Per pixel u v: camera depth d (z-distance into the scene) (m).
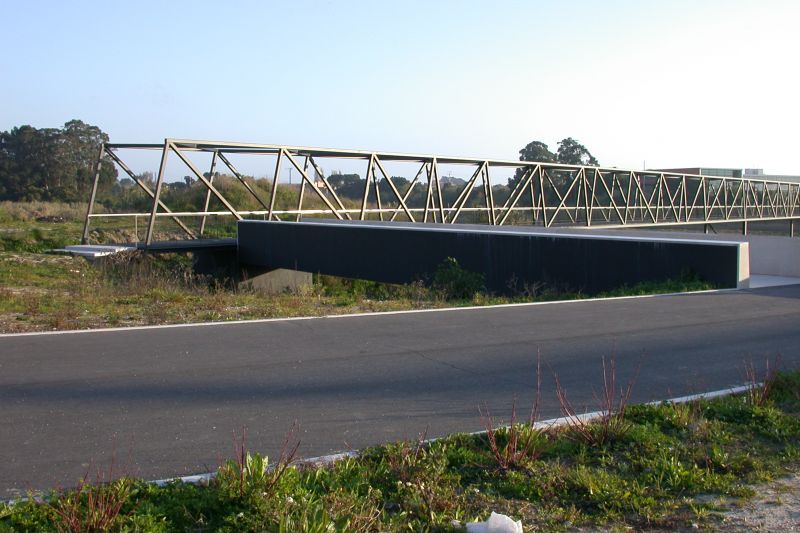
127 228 35.44
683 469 5.26
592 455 5.61
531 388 7.53
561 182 68.44
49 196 65.50
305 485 4.72
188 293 15.91
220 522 4.24
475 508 4.65
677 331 10.72
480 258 19.25
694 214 63.25
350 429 6.09
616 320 11.66
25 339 9.46
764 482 5.18
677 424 6.25
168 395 7.02
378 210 30.33
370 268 21.91
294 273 26.19
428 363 8.57
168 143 24.91
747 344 9.80
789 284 16.78
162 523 4.16
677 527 4.45
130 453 5.43
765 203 66.31
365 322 11.27
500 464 5.27
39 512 4.24
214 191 26.64
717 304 13.41
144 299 14.23
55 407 6.57
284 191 51.41
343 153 28.58
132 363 8.26
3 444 5.58
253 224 26.22
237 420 6.29
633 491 4.95
